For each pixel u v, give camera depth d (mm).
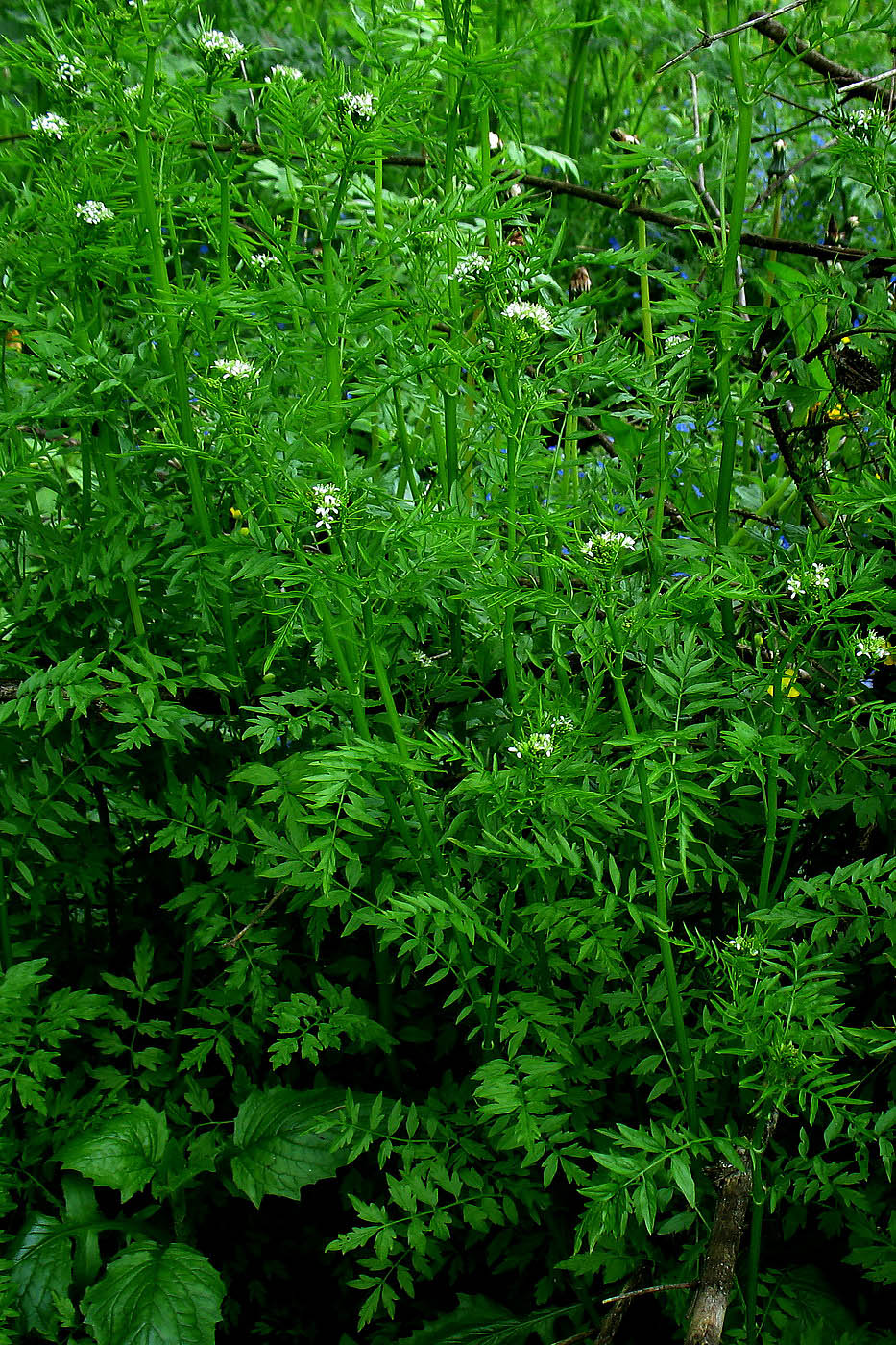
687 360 1942
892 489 1780
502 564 1786
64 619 1998
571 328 1979
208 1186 2041
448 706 2203
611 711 1919
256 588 1931
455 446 2078
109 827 2219
